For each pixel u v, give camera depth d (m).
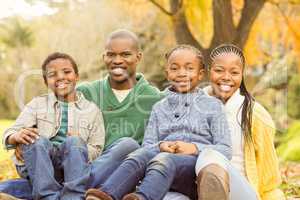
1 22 18.02
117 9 15.62
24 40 18.05
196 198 4.16
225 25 10.83
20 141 4.23
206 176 3.75
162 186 3.79
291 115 13.60
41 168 4.13
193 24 12.12
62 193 4.09
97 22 15.49
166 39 15.58
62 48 15.03
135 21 15.62
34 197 4.15
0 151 8.16
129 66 4.97
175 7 11.33
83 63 14.46
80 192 4.09
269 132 4.62
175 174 3.96
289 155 10.70
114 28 15.42
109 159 4.18
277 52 13.77
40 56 17.92
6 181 4.43
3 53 18.25
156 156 3.93
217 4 10.83
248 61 13.52
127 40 4.96
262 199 4.60
